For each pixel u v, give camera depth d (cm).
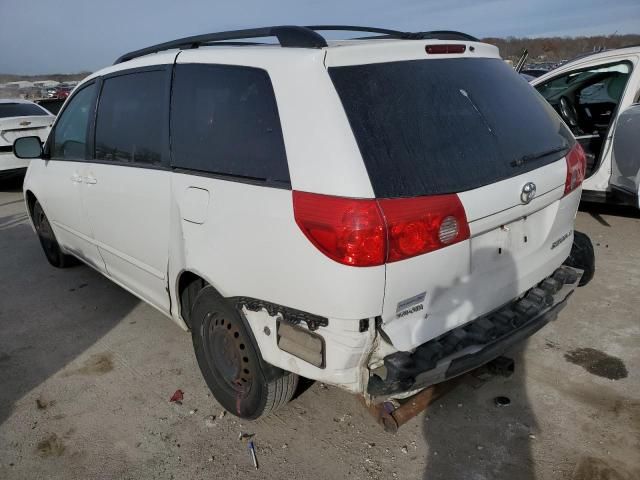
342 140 188
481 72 245
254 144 220
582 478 225
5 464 250
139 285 333
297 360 214
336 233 185
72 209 387
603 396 275
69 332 376
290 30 219
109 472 243
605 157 504
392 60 211
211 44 285
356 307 189
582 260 320
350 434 259
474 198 205
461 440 251
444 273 205
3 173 834
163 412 283
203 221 240
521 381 291
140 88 299
